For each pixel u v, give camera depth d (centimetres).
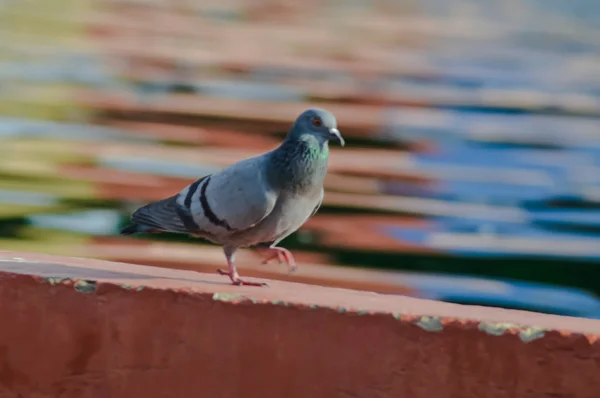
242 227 541
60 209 1522
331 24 4162
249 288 473
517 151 2105
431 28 4247
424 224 1563
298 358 429
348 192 1720
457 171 1909
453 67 3228
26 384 457
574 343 407
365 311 421
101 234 1421
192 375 441
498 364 414
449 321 414
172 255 1356
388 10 4841
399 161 1969
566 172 1936
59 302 449
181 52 3147
